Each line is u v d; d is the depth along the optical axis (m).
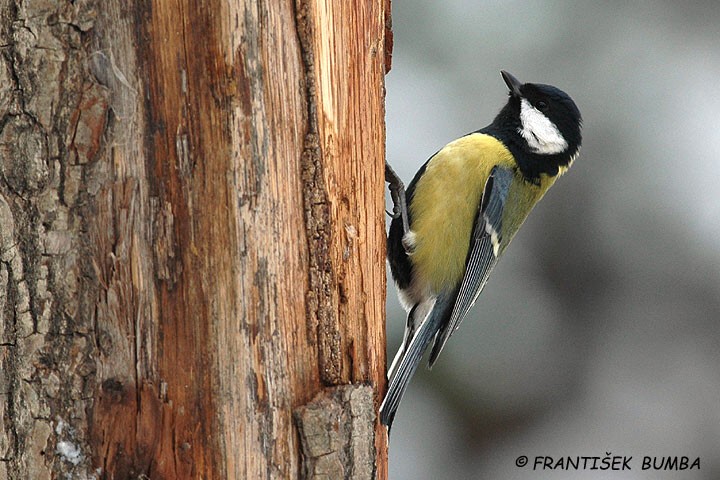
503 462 11.64
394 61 12.10
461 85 12.02
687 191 12.12
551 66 12.28
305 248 5.41
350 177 5.85
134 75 4.96
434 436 11.65
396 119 11.82
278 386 5.27
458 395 11.83
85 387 4.96
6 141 4.93
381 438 6.23
